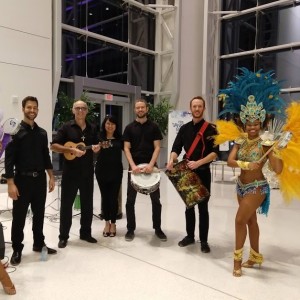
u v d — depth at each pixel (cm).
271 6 916
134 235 388
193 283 269
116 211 389
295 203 561
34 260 310
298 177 282
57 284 264
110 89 939
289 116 281
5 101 650
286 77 905
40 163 305
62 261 309
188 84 1038
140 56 1049
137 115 372
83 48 895
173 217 472
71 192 346
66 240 351
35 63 693
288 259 323
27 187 298
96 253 331
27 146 296
